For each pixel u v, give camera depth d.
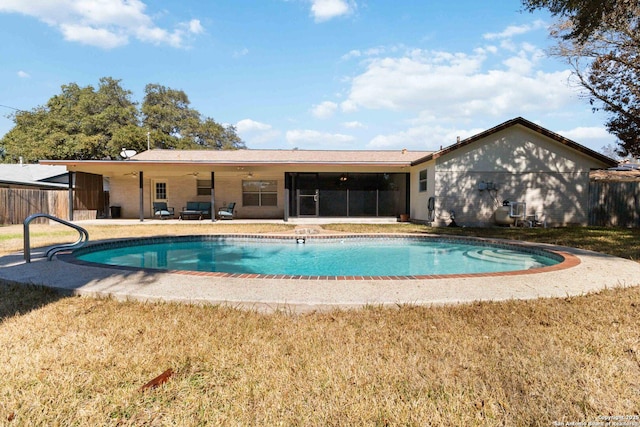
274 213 18.64
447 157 13.30
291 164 14.44
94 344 2.48
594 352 2.38
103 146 29.64
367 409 1.76
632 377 2.05
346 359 2.27
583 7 8.72
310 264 7.45
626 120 13.88
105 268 4.91
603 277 4.52
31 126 30.56
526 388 1.94
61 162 13.62
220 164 14.16
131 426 1.64
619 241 8.66
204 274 4.57
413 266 7.25
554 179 13.45
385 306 3.35
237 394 1.89
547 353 2.34
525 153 13.40
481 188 13.27
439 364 2.20
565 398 1.85
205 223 14.41
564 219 13.51
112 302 3.52
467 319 3.00
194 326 2.83
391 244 9.82
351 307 3.33
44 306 3.39
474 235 10.19
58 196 16.09
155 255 8.28
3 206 14.69
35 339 2.57
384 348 2.44
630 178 18.61
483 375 2.07
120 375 2.07
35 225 13.81
